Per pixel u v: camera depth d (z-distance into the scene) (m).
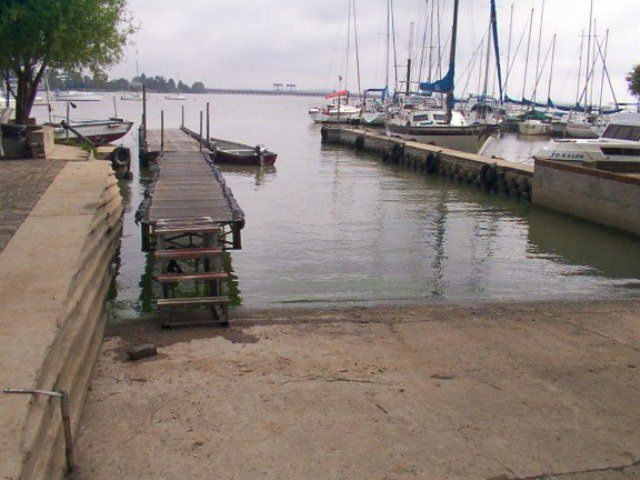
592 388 6.63
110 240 10.85
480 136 36.03
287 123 86.81
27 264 6.93
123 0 22.61
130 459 4.95
